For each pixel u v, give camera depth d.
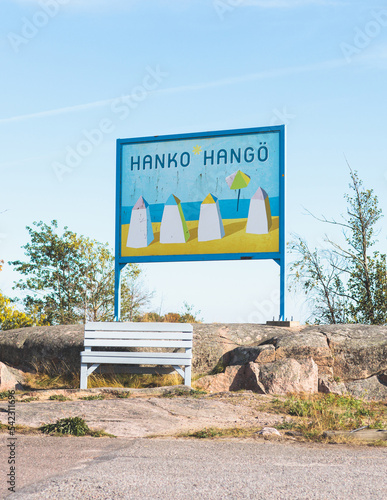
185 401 11.63
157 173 17.59
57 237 28.59
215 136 17.20
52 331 16.98
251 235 16.58
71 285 28.06
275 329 15.98
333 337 14.80
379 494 5.39
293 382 13.64
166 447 7.59
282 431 9.07
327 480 5.91
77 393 13.28
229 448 7.64
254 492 5.41
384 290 22.17
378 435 8.59
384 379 14.16
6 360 17.17
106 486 5.54
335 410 11.24
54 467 6.36
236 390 14.20
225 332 15.90
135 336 14.58
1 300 23.28
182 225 17.19
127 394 13.13
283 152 16.59
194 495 5.29
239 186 16.83
